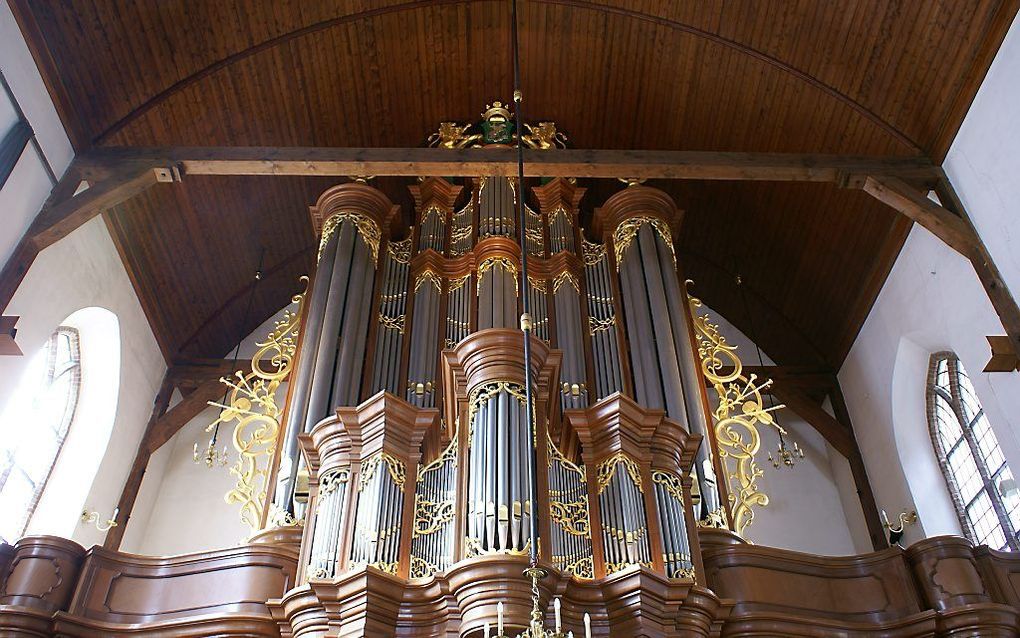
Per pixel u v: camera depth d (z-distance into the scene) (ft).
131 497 43.14
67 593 29.30
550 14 46.11
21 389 39.19
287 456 34.22
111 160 37.11
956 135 37.24
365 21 43.75
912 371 43.88
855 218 44.32
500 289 41.52
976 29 34.63
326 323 39.58
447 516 28.81
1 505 38.01
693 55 45.01
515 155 38.83
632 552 27.99
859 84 39.78
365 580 26.43
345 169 38.24
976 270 35.58
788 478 47.73
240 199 46.85
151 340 46.52
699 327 42.63
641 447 30.76
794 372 50.75
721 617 29.25
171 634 28.60
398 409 30.35
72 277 38.17
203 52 39.86
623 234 45.29
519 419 29.60
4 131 32.22
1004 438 35.94
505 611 25.53
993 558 31.65
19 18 32.76
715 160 38.73
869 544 44.37
